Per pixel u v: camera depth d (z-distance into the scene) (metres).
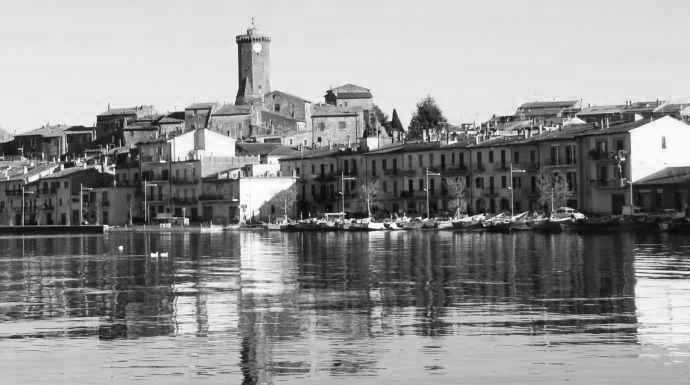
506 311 83.56
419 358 66.25
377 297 94.25
